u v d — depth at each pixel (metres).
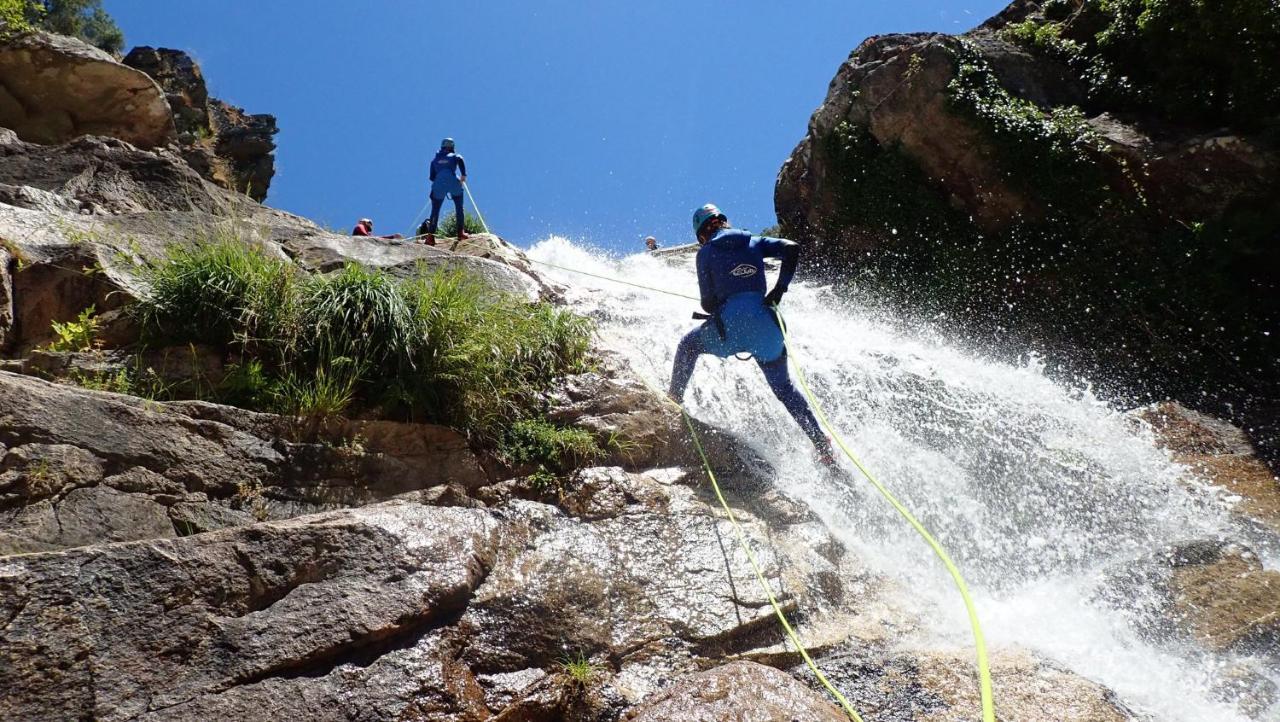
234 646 2.74
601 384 5.37
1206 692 3.31
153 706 2.51
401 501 3.92
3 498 3.09
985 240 10.35
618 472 4.57
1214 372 8.23
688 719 2.80
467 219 14.02
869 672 3.32
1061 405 6.91
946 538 4.57
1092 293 9.23
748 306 5.27
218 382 4.30
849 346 7.69
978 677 3.27
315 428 4.13
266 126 29.31
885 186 11.16
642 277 10.35
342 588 3.06
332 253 6.31
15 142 6.84
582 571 3.64
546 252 11.52
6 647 2.43
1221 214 8.46
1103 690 3.23
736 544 4.05
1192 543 4.36
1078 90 10.48
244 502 3.67
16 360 4.16
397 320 4.59
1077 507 5.00
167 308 4.42
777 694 2.96
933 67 10.55
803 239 13.10
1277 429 6.61
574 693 3.06
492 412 4.69
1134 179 9.04
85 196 6.46
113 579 2.72
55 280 4.55
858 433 5.73
